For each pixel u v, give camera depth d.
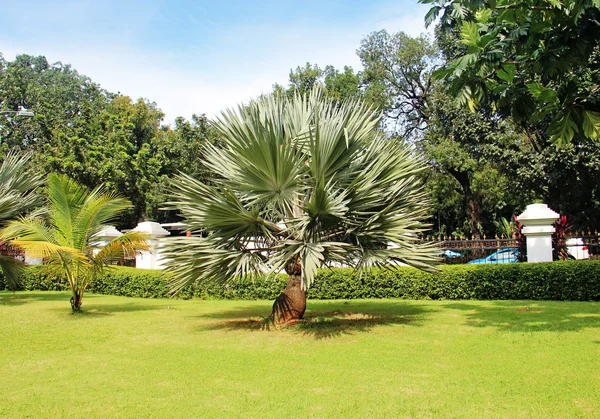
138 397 4.40
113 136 24.62
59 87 36.06
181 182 7.19
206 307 10.62
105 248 9.48
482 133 18.42
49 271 10.01
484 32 4.94
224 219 6.90
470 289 10.63
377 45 25.19
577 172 17.03
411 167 7.32
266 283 11.98
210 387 4.65
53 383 4.85
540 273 10.10
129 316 9.31
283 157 6.63
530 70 5.29
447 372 4.93
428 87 24.50
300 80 25.09
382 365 5.25
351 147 7.24
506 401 4.07
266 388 4.59
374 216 6.90
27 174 12.64
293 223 7.16
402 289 11.15
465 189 23.05
